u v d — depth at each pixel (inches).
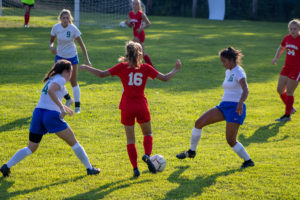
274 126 1061.8
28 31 2962.6
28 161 801.6
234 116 739.4
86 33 3004.4
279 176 724.0
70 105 1221.7
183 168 771.4
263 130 1024.9
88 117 1112.8
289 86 1099.9
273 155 834.2
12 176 727.1
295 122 1102.4
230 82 746.8
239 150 757.9
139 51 705.6
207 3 5334.6
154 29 3415.4
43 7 4473.4
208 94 1390.3
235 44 2677.2
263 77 1711.4
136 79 707.4
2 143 898.7
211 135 984.9
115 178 722.8
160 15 5344.5
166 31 3299.7
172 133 998.4
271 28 3858.3
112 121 1084.5
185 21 4330.7
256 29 3715.6
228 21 4581.7
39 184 697.0
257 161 800.3
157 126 1047.0
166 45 2541.8
